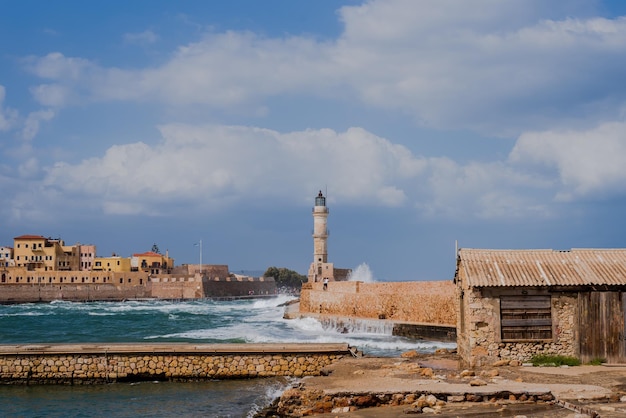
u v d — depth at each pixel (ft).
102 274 597.93
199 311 401.29
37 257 632.79
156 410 95.14
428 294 187.11
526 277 101.30
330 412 79.51
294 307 335.06
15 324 286.87
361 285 223.92
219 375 114.62
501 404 78.43
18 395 106.52
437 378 90.68
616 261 104.73
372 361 108.88
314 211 388.57
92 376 114.11
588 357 99.76
